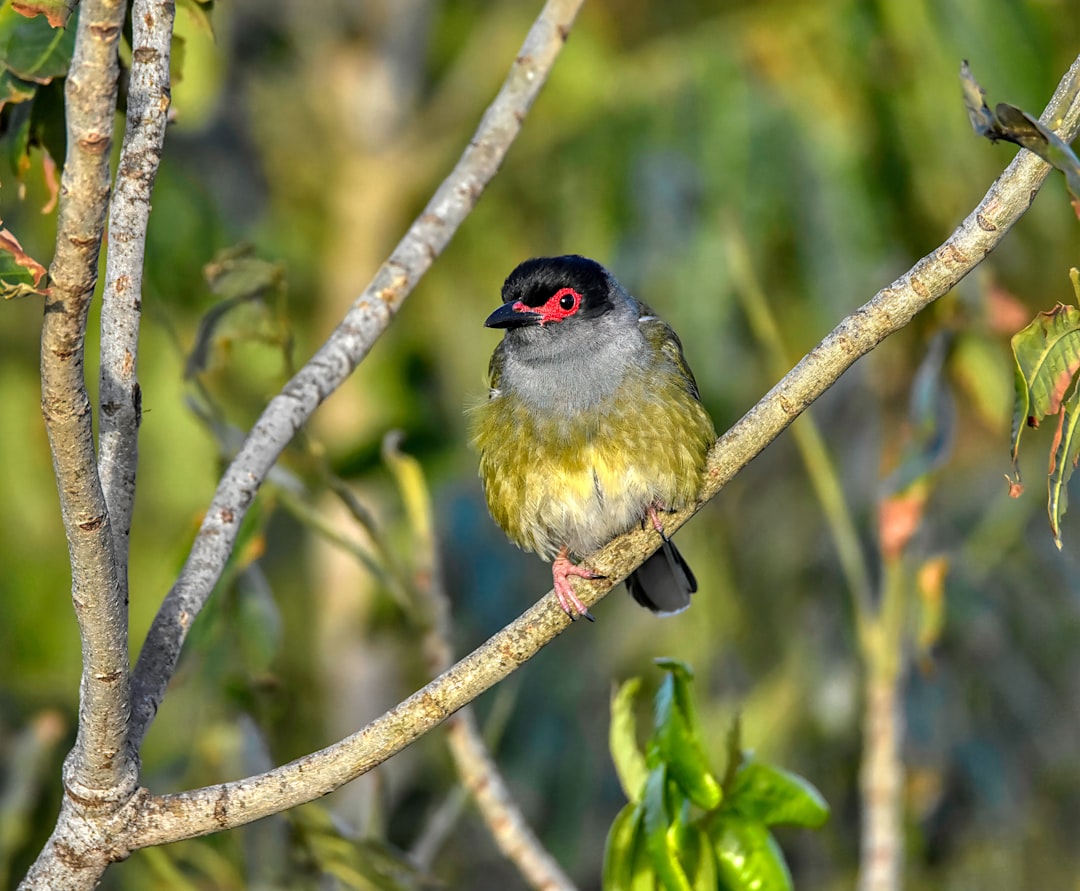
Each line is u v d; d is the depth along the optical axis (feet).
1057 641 44.32
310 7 47.06
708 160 39.22
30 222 36.24
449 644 27.86
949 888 42.68
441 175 47.55
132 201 16.79
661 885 19.90
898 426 39.04
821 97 38.81
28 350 40.45
